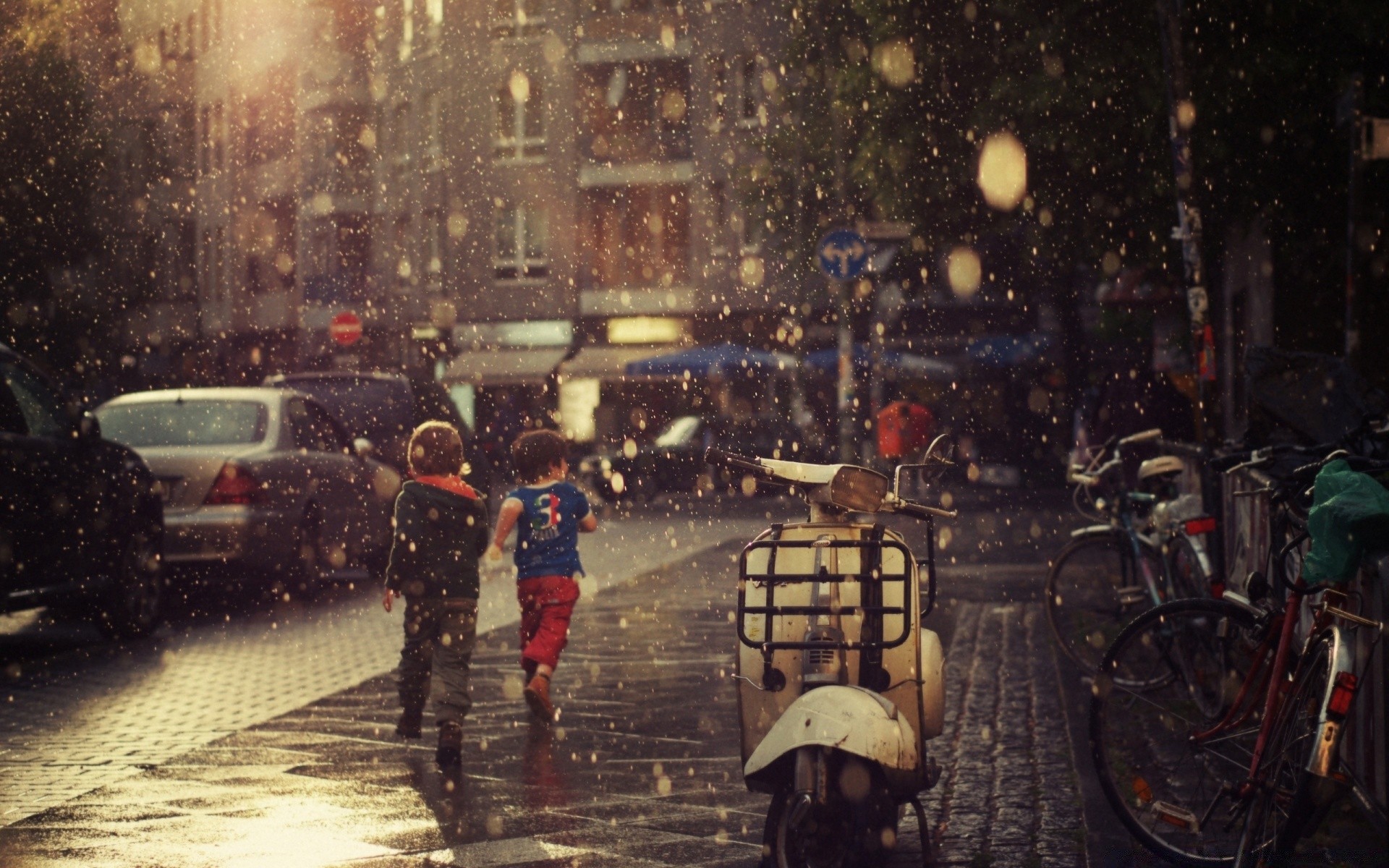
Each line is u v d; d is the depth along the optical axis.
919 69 24.73
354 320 37.66
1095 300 42.41
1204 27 19.56
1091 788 7.25
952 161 24.88
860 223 23.05
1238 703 6.03
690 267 54.88
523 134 56.44
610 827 6.80
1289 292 20.45
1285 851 5.37
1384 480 5.95
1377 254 19.48
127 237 45.47
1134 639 6.37
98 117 43.12
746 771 5.47
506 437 46.59
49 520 11.88
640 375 50.69
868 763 5.29
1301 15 19.19
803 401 45.62
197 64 65.25
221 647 12.85
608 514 34.38
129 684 10.86
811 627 5.85
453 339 57.12
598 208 55.97
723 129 54.53
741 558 5.89
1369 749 6.07
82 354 43.69
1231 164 20.39
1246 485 9.28
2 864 6.13
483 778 7.80
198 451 15.56
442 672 8.20
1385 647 5.73
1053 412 50.25
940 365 50.22
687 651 12.40
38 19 41.22
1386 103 19.16
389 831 6.70
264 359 64.12
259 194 62.69
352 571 19.94
